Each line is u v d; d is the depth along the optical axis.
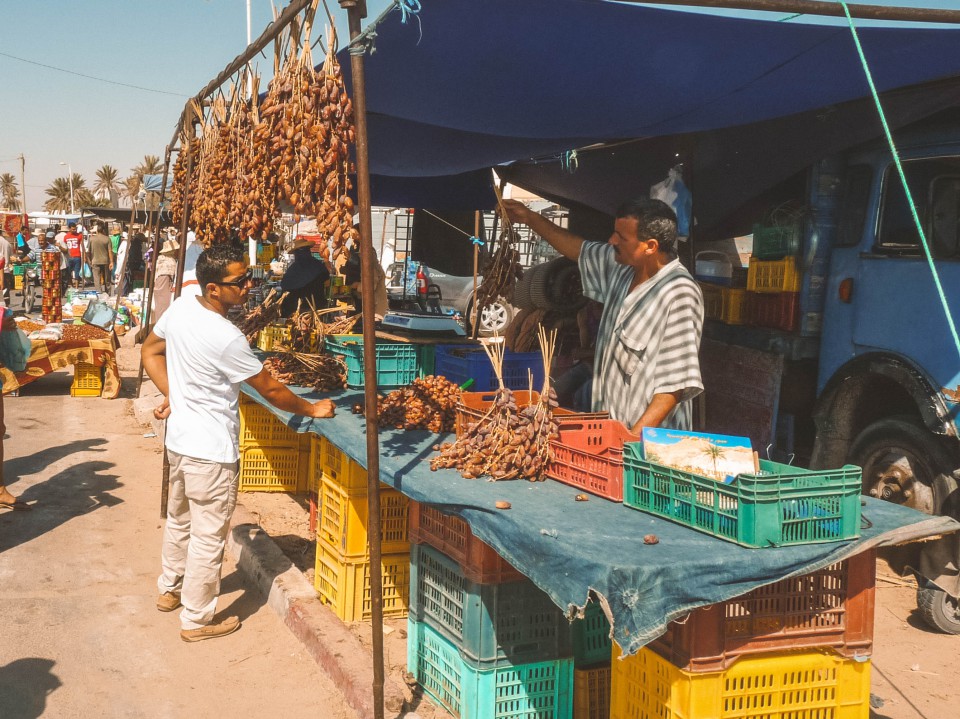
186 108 6.68
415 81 4.69
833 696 2.87
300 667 4.32
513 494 3.31
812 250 5.75
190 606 4.58
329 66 3.73
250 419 7.18
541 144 6.53
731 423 6.32
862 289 5.44
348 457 4.58
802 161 5.86
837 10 3.41
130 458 8.45
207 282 4.46
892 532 2.79
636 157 7.02
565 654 3.59
